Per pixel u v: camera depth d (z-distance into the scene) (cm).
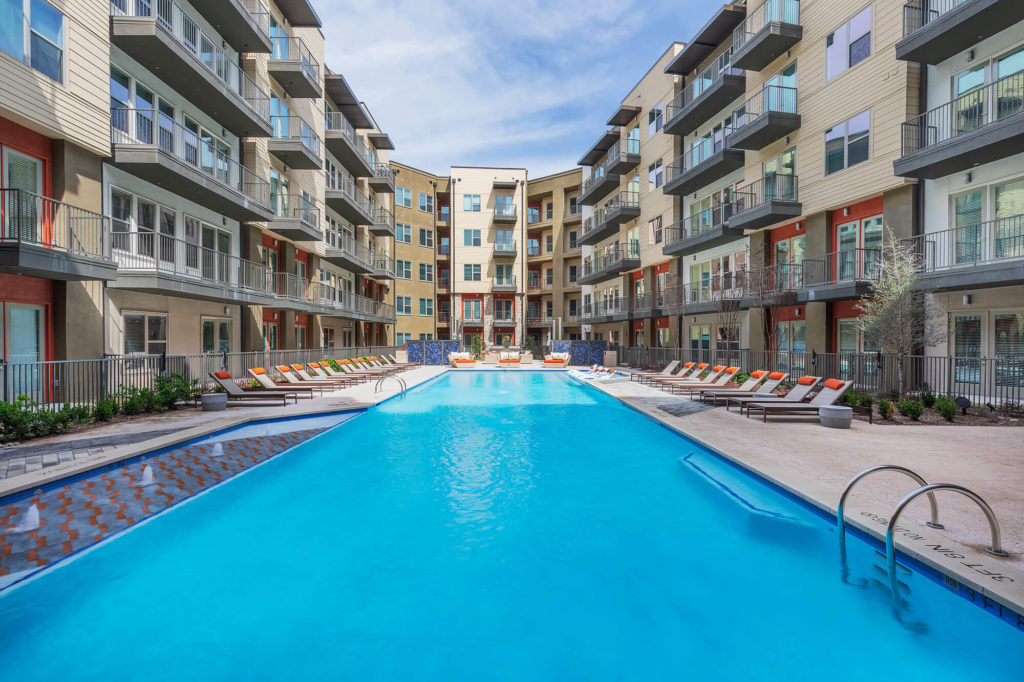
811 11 1808
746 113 2086
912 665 329
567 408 1443
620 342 3644
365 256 3559
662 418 1114
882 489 578
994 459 725
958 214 1399
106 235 1336
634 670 327
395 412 1362
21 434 831
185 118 1695
